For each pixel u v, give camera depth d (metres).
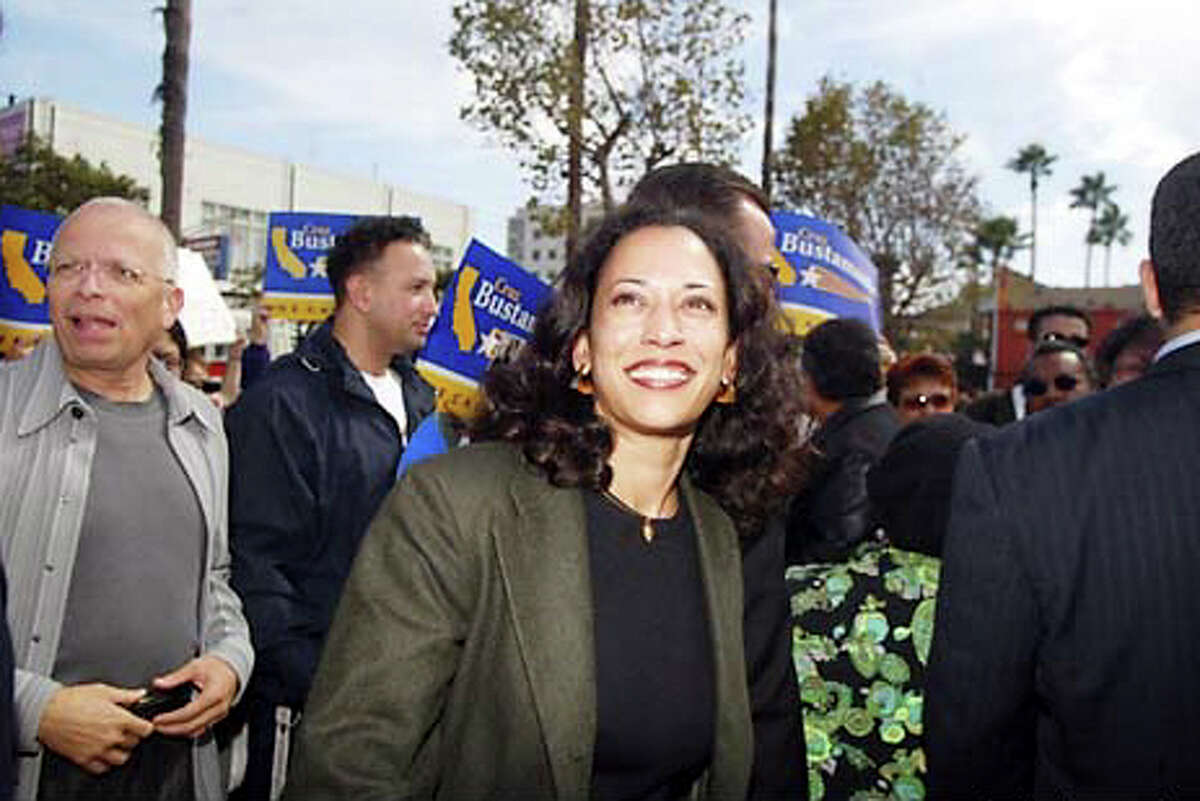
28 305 3.93
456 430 2.65
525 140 11.38
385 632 1.54
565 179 11.53
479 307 2.65
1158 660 1.56
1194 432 1.59
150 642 2.29
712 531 1.83
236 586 2.72
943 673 1.75
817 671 2.01
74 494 2.22
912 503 2.05
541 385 1.75
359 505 2.92
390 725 1.50
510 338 2.64
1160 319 1.75
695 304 1.72
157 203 45.12
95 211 2.33
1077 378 4.68
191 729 2.29
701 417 1.90
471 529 1.61
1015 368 20.20
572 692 1.54
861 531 2.82
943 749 1.77
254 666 2.71
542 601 1.58
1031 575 1.64
